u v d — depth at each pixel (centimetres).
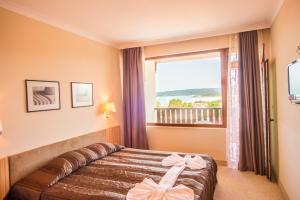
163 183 207
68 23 308
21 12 247
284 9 240
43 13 268
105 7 258
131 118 446
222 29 355
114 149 335
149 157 302
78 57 336
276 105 307
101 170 254
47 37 282
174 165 261
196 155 301
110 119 413
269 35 345
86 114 349
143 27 337
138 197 181
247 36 350
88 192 199
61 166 241
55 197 196
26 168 239
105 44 407
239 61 355
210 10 276
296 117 208
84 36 350
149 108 459
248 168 357
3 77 227
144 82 441
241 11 282
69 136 312
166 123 434
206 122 421
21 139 243
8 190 220
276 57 296
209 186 229
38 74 267
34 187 213
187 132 416
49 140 278
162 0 244
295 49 202
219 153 393
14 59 239
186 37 395
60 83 300
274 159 328
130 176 234
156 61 456
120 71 458
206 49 393
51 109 282
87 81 354
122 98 460
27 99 250
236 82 364
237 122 365
